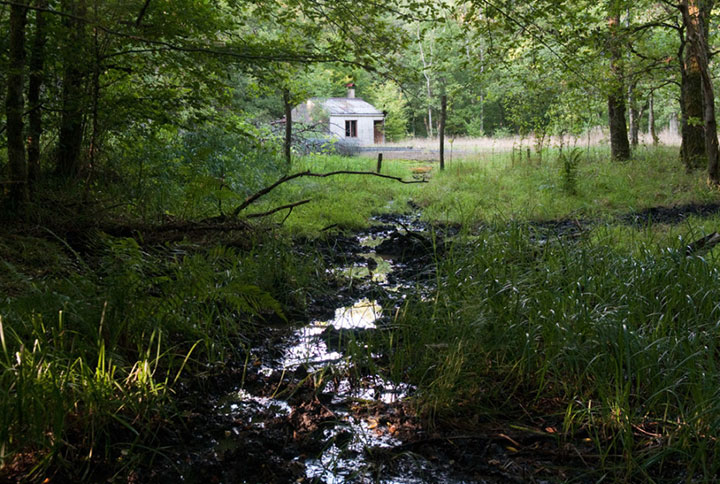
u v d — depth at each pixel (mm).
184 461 2877
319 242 8375
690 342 3674
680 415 3152
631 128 20828
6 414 2615
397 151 28781
